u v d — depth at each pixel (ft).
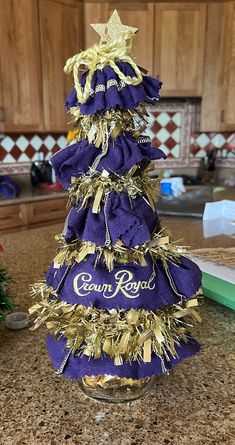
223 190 6.53
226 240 3.43
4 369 1.60
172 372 1.56
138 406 1.36
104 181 1.21
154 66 7.41
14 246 3.28
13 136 7.32
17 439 1.23
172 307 1.30
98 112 1.20
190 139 8.64
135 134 1.26
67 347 1.31
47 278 1.38
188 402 1.38
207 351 1.71
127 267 1.22
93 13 7.07
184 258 1.36
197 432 1.25
